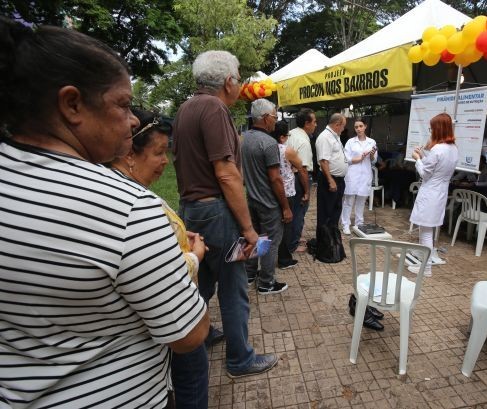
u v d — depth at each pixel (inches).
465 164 163.5
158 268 27.3
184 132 69.9
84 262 24.2
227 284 76.5
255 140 115.3
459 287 129.1
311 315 112.0
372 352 93.7
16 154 24.9
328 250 152.6
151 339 32.7
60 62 24.7
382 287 85.5
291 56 1023.0
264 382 83.7
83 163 26.3
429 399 77.7
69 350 27.3
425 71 277.7
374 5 797.2
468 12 751.1
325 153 155.6
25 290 24.3
